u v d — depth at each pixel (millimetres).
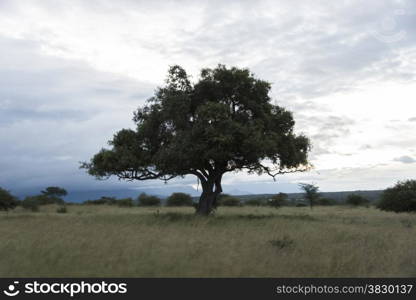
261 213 32406
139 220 20484
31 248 10766
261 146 21859
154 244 11664
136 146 25250
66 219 22094
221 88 24406
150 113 24906
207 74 24547
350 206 55781
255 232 15359
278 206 50938
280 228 17016
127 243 11750
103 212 33469
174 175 26000
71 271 8562
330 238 13797
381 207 30516
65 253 10102
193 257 9820
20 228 16719
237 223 19547
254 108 24344
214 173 25484
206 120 22094
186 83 24750
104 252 10266
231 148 22375
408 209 29062
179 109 23562
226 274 8383
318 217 26656
